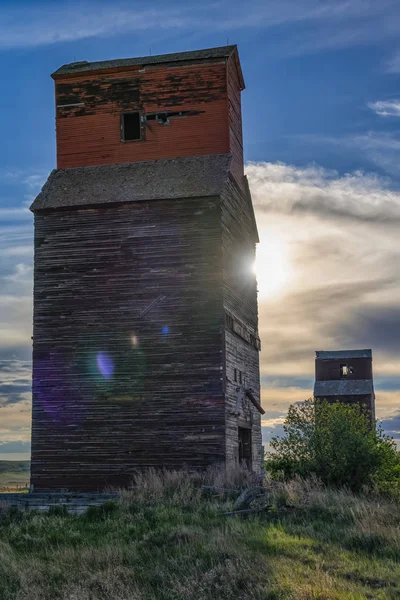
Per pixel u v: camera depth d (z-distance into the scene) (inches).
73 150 1391.5
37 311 1278.3
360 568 689.0
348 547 775.1
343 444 1160.2
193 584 642.2
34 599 631.8
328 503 958.4
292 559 717.3
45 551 802.2
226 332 1236.5
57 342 1262.3
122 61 1432.1
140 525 891.4
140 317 1243.2
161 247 1259.2
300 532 829.2
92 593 642.2
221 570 666.2
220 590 631.2
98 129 1389.0
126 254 1267.2
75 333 1259.8
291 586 621.6
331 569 688.4
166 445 1196.5
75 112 1402.6
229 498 1013.2
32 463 1234.0
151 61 1385.3
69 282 1277.1
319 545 772.6
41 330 1270.9
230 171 1315.2
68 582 673.6
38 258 1294.3
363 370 3026.6
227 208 1304.1
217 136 1349.7
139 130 1390.3
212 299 1229.1
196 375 1208.8
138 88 1385.3
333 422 1195.9
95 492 1201.4
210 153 1347.2
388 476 1187.3
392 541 776.9
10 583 687.1
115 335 1246.3
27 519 995.9
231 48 1401.3
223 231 1259.2
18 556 780.0
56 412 1242.0
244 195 1466.5
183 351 1219.9
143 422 1210.6
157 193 1268.5
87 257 1279.5
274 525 875.4
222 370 1203.2
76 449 1224.2
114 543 813.2
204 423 1192.2
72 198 1299.2
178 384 1211.9
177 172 1314.0
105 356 1242.6
